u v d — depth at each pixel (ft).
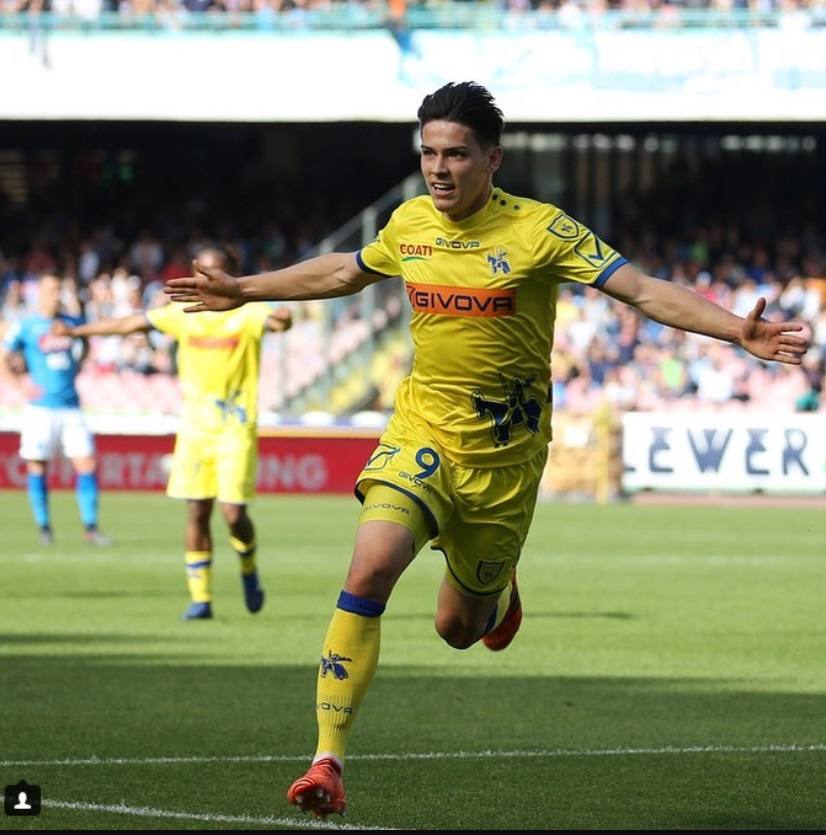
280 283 74.08
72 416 207.00
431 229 71.51
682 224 401.90
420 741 88.28
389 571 67.46
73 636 129.39
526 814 70.79
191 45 348.79
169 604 150.61
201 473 135.95
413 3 347.97
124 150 424.05
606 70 341.62
